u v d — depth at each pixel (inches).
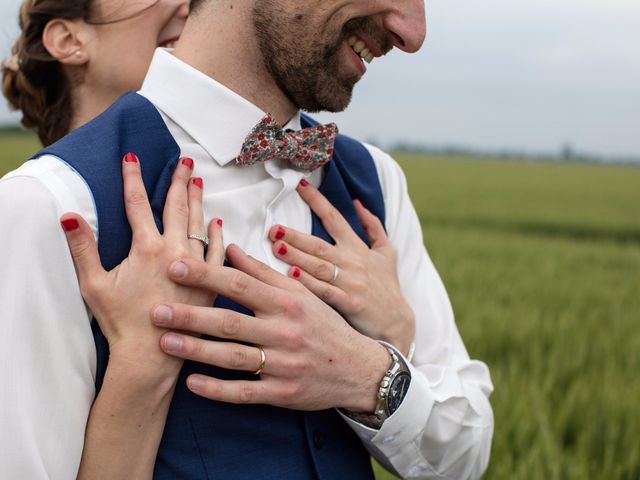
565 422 164.6
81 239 44.3
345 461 55.2
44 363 43.4
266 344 47.8
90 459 44.8
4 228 43.6
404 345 58.2
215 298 48.8
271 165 54.6
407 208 67.1
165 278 45.9
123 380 44.7
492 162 2145.7
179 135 52.5
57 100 79.0
